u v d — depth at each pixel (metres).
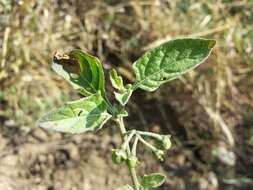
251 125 0.62
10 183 0.52
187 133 0.60
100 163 0.55
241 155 0.60
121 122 0.20
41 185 0.53
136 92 0.61
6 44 0.57
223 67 0.62
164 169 0.57
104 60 0.61
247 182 0.58
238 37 0.64
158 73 0.20
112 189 0.54
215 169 0.58
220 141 0.60
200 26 0.64
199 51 0.20
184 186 0.56
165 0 0.64
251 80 0.64
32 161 0.54
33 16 0.58
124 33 0.62
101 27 0.62
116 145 0.57
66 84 0.59
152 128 0.59
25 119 0.56
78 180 0.54
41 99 0.57
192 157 0.58
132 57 0.61
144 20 0.63
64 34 0.60
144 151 0.57
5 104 0.57
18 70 0.57
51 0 0.59
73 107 0.18
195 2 0.65
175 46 0.20
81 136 0.57
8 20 0.57
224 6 0.65
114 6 0.63
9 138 0.55
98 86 0.20
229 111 0.62
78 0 0.62
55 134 0.57
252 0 0.66
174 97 0.61
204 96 0.61
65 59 0.20
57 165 0.55
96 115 0.19
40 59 0.58
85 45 0.61
